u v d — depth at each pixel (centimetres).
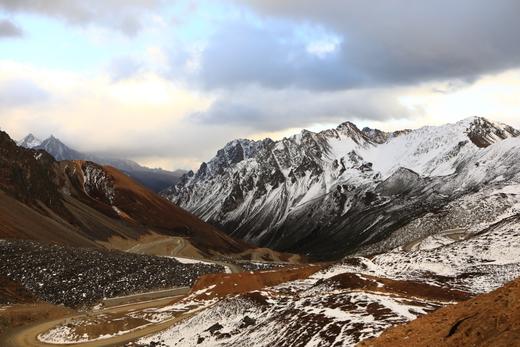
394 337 2836
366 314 4366
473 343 2300
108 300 10062
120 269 11769
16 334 7444
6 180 15888
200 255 19888
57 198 18212
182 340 6059
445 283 7194
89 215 19762
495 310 2428
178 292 11481
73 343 6944
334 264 10162
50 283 10050
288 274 10288
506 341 2103
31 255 10856
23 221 13400
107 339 7106
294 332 4481
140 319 7925
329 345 3856
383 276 7956
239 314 6138
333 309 4688
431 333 2650
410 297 5369
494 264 8275
